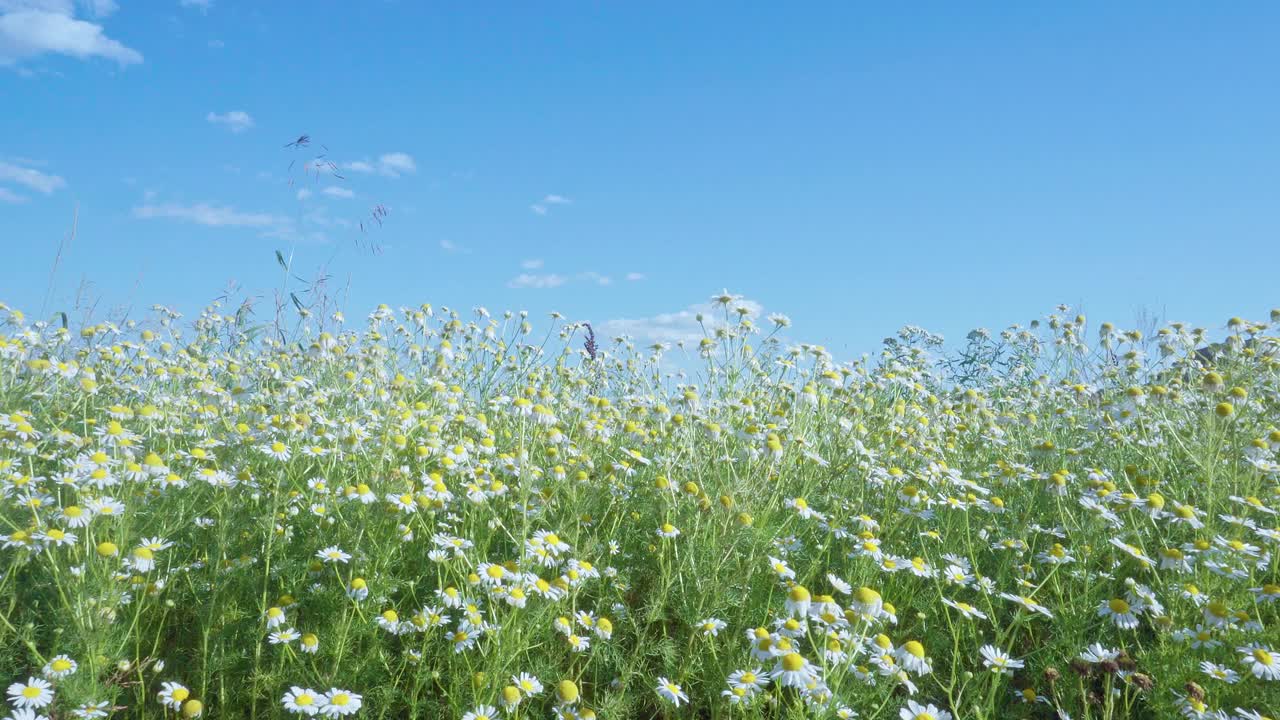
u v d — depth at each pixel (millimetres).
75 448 854
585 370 1600
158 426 1020
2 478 762
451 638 711
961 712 715
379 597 743
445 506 890
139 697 658
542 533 806
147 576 753
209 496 886
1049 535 974
